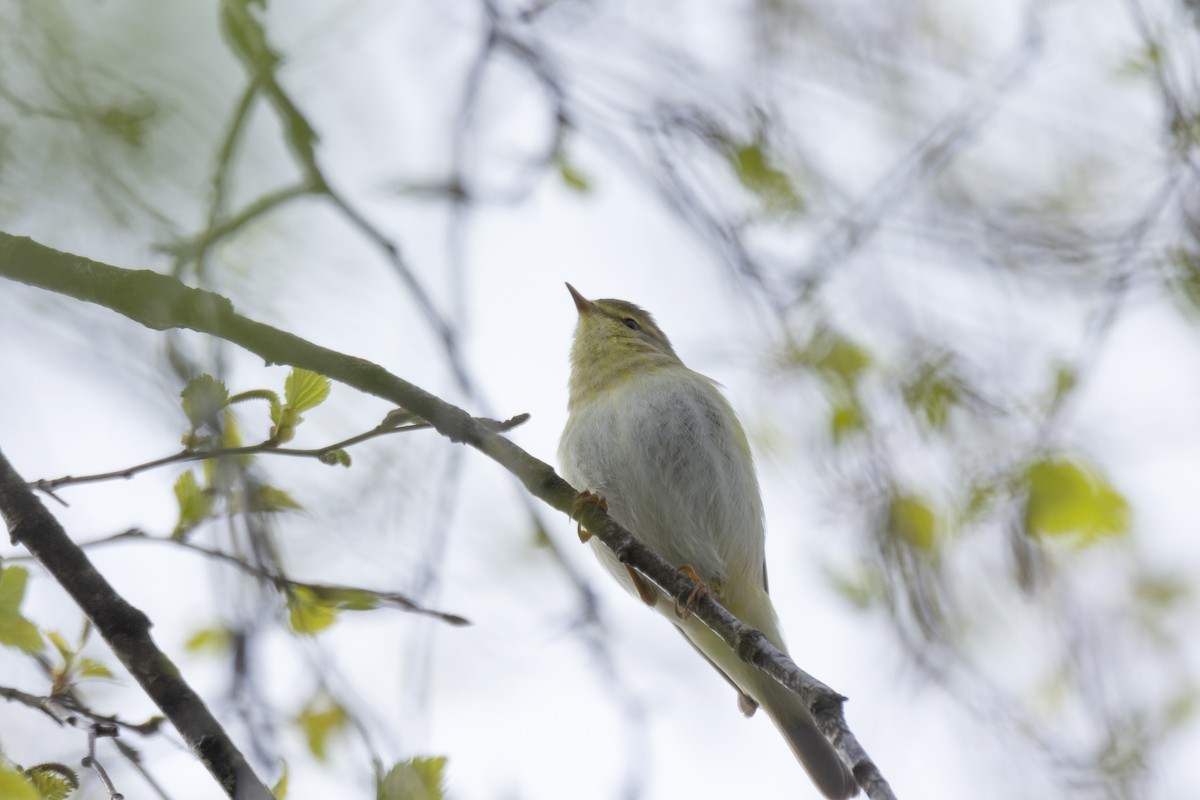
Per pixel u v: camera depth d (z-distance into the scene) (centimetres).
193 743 540
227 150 467
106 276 575
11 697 613
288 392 602
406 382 656
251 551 684
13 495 591
